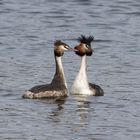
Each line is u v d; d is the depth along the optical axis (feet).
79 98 69.62
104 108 65.72
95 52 95.14
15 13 123.95
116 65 86.53
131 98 69.82
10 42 100.73
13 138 55.72
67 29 112.06
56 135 56.70
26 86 74.18
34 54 92.94
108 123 60.44
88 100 68.80
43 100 68.39
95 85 72.54
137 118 62.18
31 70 82.53
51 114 63.10
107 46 100.01
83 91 71.10
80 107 65.92
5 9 126.82
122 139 55.88
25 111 64.03
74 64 86.74
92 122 60.70
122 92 72.54
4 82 75.92
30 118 61.72
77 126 59.36
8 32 108.17
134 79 78.84
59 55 71.10
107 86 75.41
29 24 115.03
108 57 91.76
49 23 116.37
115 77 79.87
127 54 94.17
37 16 122.01
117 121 61.11
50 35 106.83
